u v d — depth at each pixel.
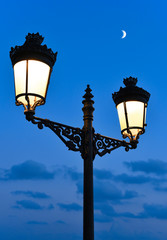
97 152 4.61
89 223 4.07
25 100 4.06
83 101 4.78
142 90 5.05
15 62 3.97
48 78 4.04
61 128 4.29
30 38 3.97
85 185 4.29
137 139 5.04
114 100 5.24
